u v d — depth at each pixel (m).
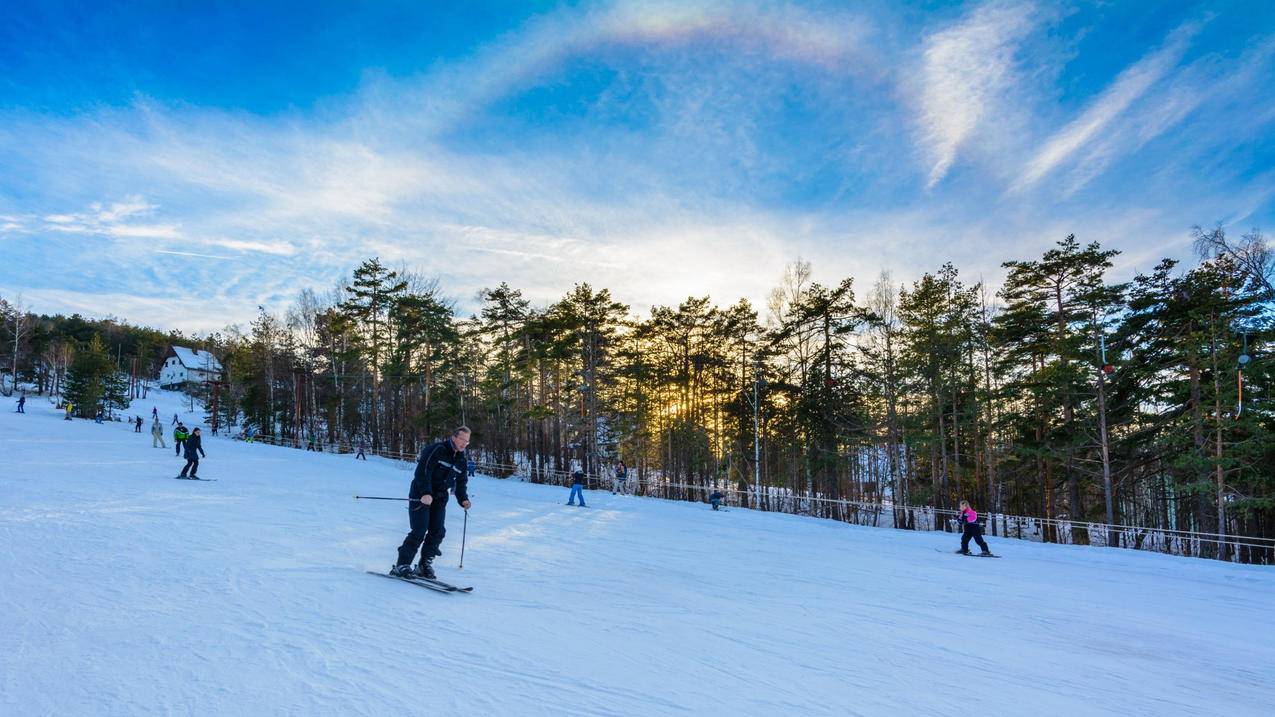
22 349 92.50
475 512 17.56
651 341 49.69
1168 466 31.42
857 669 5.04
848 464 40.81
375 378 54.91
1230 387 26.47
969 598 9.36
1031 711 4.41
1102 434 29.39
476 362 52.50
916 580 10.85
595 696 3.87
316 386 64.44
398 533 10.95
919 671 5.16
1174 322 28.95
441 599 6.13
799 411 38.69
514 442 57.31
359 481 23.89
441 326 49.69
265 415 65.06
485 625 5.30
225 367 80.50
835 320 39.22
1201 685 5.53
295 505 14.52
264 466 28.11
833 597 8.52
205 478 20.42
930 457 37.88
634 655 4.84
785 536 17.45
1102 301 30.44
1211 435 28.06
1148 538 35.56
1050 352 32.97
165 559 7.24
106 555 7.30
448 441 7.32
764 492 39.22
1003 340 35.09
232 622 4.86
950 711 4.24
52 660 3.87
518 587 7.18
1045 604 9.30
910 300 36.00
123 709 3.22
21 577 5.98
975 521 16.12
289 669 3.92
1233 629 8.37
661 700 3.91
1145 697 5.02
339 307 58.28
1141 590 11.48
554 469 45.56
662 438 52.00
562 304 44.62
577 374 46.62
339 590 6.12
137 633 4.48
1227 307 26.88
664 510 24.03
